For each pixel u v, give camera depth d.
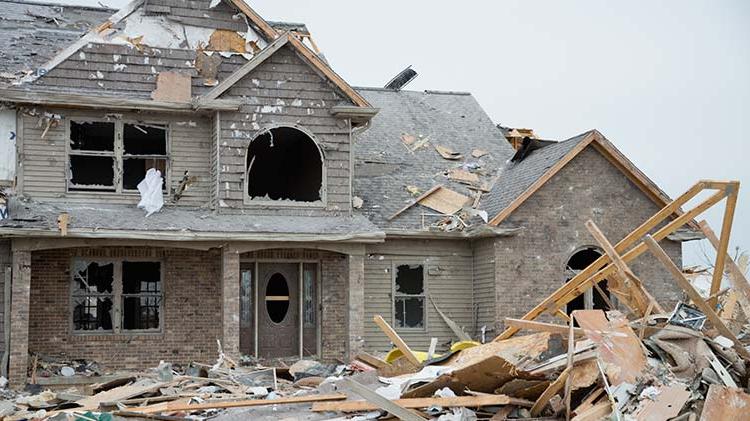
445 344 23.42
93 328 21.20
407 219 23.38
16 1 24.23
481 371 11.79
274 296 22.66
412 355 14.52
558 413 11.23
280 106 22.11
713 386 10.65
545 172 22.86
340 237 21.28
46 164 20.84
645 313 13.21
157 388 14.47
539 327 12.85
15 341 19.11
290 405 12.46
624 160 23.27
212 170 21.89
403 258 23.38
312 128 22.34
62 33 23.61
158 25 21.94
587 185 23.31
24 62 21.75
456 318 23.59
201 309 21.70
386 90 29.19
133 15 21.78
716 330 12.33
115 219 20.33
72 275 21.00
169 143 21.75
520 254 22.77
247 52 22.52
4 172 20.53
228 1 22.44
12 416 12.93
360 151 25.52
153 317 21.64
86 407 13.36
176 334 21.47
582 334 12.37
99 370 20.67
